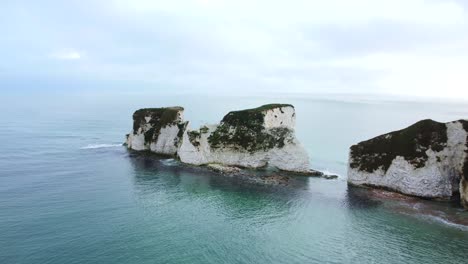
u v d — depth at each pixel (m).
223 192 52.22
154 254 33.41
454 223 41.25
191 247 35.19
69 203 45.38
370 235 38.69
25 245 33.81
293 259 33.59
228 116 68.25
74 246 34.12
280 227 40.72
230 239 37.31
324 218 43.31
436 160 49.25
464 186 45.34
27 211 42.03
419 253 34.69
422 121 52.53
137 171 62.19
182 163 68.19
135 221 40.78
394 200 49.16
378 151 54.66
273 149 64.75
